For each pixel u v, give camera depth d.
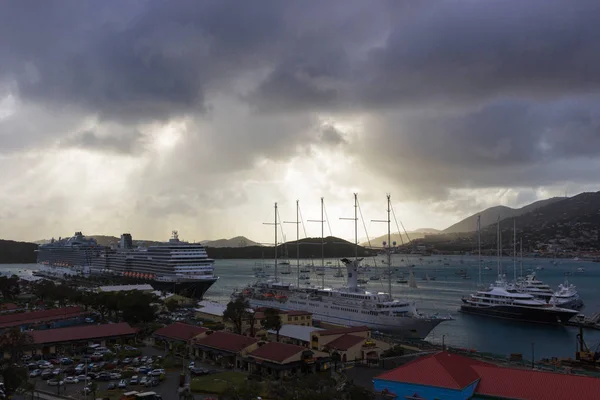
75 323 184.75
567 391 72.44
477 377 79.88
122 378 115.88
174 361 130.25
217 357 131.50
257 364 118.81
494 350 172.38
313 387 96.69
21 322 180.62
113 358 133.88
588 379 73.50
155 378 113.31
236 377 115.00
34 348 138.50
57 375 116.88
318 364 120.31
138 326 176.12
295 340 148.00
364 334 145.50
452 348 148.88
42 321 184.25
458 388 74.19
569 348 176.50
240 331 160.75
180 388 107.12
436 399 75.81
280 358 116.25
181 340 145.12
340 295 197.62
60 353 141.12
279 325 150.50
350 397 88.56
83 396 102.31
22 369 101.31
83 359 134.25
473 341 188.75
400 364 124.62
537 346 179.75
